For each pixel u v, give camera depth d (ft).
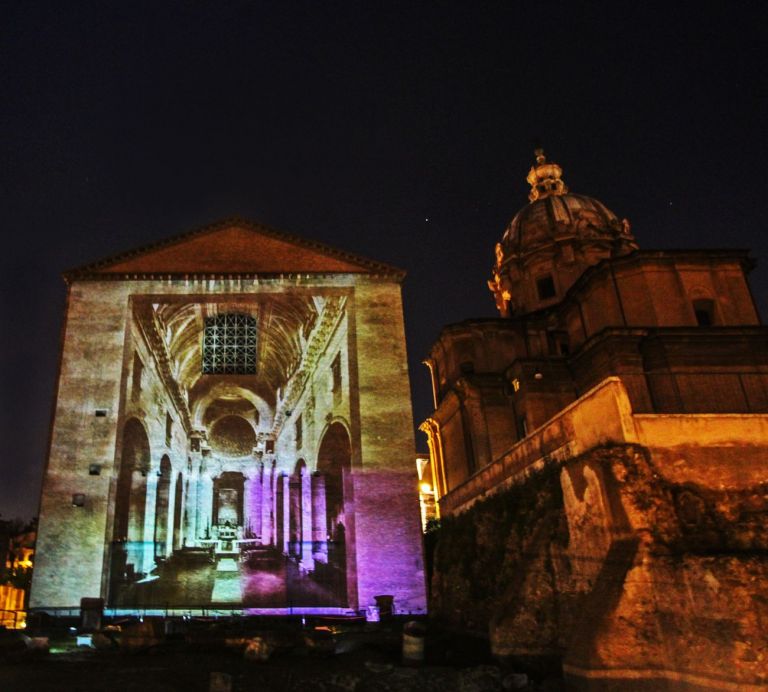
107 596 98.84
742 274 108.88
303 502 146.00
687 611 37.68
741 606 35.12
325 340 135.33
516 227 161.07
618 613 39.40
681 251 108.78
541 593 50.42
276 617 92.02
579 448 50.70
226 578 142.10
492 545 66.18
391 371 114.42
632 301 108.17
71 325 112.68
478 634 64.03
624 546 41.93
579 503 48.08
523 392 116.26
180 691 45.01
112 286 116.67
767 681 33.24
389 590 99.35
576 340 119.44
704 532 42.09
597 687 37.37
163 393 147.23
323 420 134.10
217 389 181.88
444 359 143.54
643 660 38.14
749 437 45.80
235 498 183.62
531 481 58.90
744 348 98.22
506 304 157.58
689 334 98.02
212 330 160.15
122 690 44.50
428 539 124.57
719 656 35.42
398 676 47.47
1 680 47.78
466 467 125.49
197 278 118.62
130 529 128.67
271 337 163.94
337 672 49.88
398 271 121.90
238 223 125.18
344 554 121.60
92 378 109.40
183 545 166.20
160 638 64.49
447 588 76.79
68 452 103.96
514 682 43.57
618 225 151.94
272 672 50.16
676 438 45.34
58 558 97.66
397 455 108.58
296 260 122.52
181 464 168.86
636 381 97.25
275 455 179.42
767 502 43.91
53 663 56.08
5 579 190.60
